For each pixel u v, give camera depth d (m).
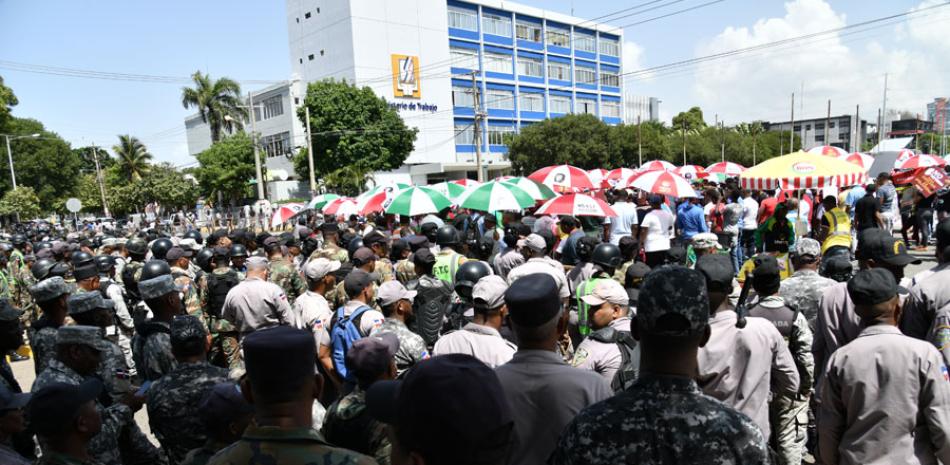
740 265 11.72
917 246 13.16
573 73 65.88
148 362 3.94
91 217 58.75
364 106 40.00
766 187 8.59
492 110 58.38
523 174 48.84
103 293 6.65
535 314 2.39
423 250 5.37
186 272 6.58
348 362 2.78
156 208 50.62
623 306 3.68
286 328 1.83
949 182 12.88
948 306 3.00
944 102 83.31
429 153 53.34
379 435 2.63
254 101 55.06
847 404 2.61
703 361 2.92
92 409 2.60
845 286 3.48
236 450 1.66
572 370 2.40
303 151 40.34
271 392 1.70
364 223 12.49
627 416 1.58
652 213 9.22
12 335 3.88
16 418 2.81
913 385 2.46
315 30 52.16
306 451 1.65
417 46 52.28
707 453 1.50
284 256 7.51
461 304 5.03
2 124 41.25
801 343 3.40
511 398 2.34
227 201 47.91
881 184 12.59
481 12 57.12
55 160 55.38
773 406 3.21
